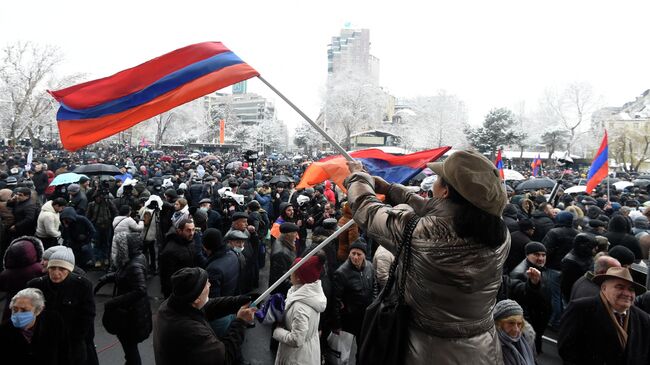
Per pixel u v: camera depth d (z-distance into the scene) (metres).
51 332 3.32
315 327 3.85
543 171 35.91
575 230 6.76
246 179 15.38
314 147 70.38
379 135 60.12
